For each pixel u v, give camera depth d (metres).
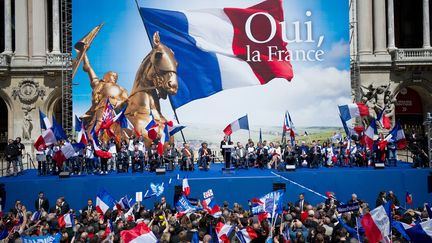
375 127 27.62
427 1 41.38
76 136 35.56
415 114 43.44
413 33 46.47
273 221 15.08
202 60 36.75
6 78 40.06
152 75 36.47
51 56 39.69
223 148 27.92
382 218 11.95
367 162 29.20
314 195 25.06
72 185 24.47
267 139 37.16
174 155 28.84
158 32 36.66
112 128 34.47
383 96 39.53
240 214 16.41
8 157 27.98
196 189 24.38
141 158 28.08
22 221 17.45
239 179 24.66
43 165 27.62
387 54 41.06
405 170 25.62
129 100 36.28
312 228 13.81
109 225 13.79
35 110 40.06
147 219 15.52
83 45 36.44
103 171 26.98
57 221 15.74
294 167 26.47
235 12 36.88
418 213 16.30
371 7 41.53
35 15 40.34
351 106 30.36
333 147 29.98
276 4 37.00
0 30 44.88
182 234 11.88
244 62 36.94
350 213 15.56
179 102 36.56
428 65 40.31
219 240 13.31
